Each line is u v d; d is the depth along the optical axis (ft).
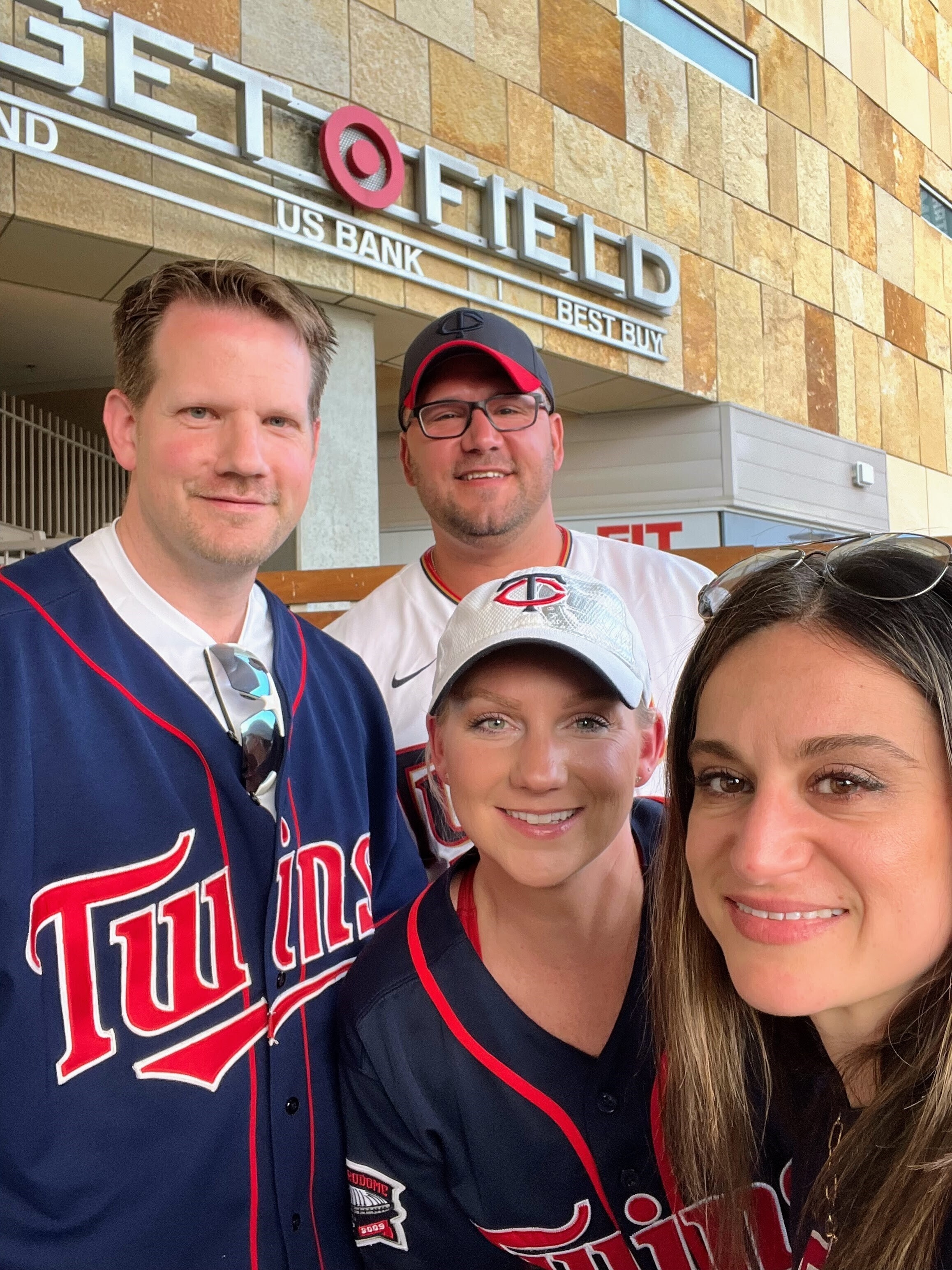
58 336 19.02
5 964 4.05
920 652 2.81
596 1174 4.25
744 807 3.11
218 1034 4.59
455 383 7.02
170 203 15.40
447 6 19.90
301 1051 4.87
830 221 29.84
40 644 4.48
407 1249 4.68
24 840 4.14
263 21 16.92
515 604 4.25
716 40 26.81
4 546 19.45
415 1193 4.56
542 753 4.06
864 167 31.42
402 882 6.12
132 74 14.55
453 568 7.42
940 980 2.92
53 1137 4.15
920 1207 2.80
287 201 16.70
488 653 4.10
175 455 4.59
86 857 4.32
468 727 4.26
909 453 33.09
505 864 4.18
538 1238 4.42
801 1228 3.48
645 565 7.51
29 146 13.65
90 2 14.71
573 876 4.19
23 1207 4.11
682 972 3.72
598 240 22.75
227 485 4.64
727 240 26.37
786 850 2.88
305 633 5.85
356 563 18.76
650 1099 4.23
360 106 18.31
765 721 2.96
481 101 20.54
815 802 2.91
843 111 30.55
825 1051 3.62
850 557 3.08
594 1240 4.37
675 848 3.70
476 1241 4.60
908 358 33.22
